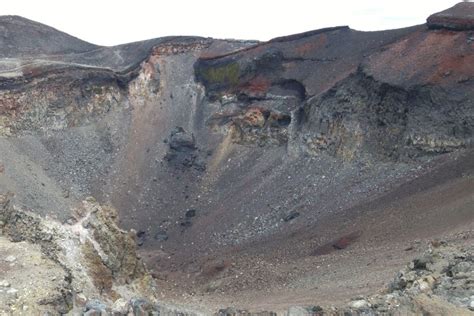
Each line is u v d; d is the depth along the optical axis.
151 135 86.44
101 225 37.31
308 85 78.56
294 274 42.53
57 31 108.50
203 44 100.31
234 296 40.25
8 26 102.38
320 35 85.38
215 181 77.94
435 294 19.12
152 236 68.25
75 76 82.56
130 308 20.52
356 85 69.00
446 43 63.62
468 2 68.62
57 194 65.94
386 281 30.55
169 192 77.06
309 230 55.16
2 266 21.78
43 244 31.17
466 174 50.25
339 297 30.25
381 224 47.66
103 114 85.56
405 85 62.00
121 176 78.56
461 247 28.03
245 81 86.38
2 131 72.25
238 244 60.34
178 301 38.59
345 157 67.25
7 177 62.59
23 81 76.50
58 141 77.50
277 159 76.19
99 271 32.88
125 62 96.44
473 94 57.19
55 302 19.47
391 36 75.75
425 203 47.72
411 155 59.66
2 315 18.06
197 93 92.62
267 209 66.19
